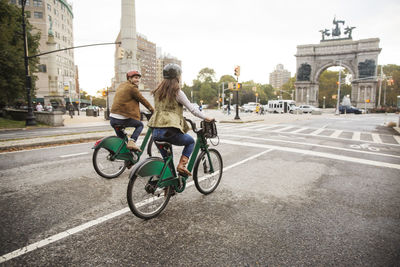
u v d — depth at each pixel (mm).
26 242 2533
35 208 3334
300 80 70625
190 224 2986
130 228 2865
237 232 2816
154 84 163375
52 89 63969
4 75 20250
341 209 3475
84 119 29078
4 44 20391
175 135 3043
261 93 111875
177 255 2381
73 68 80188
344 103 60438
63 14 73312
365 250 2506
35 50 26547
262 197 3883
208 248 2502
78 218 3076
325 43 68000
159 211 3221
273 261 2311
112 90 28078
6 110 26094
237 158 6555
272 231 2850
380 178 4961
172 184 3297
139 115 4723
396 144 9500
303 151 7660
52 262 2238
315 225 3006
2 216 3090
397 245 2604
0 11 21062
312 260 2332
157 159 3096
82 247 2477
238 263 2275
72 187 4152
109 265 2219
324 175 5129
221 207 3488
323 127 17219
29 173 4887
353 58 65312
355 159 6656
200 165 3850
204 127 3537
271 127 16250
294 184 4535
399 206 3602
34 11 61875
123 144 4660
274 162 6195
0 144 7309
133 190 2969
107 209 3342
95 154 4453
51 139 8430
